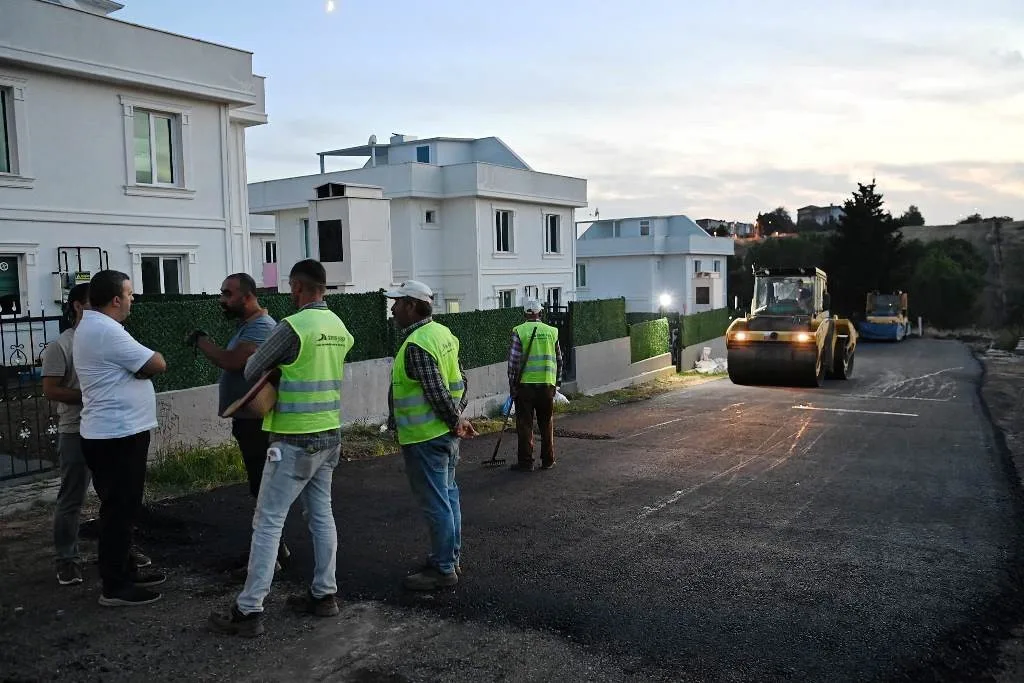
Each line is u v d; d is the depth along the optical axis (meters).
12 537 6.12
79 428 4.96
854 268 49.41
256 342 5.11
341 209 16.47
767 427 12.45
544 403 8.89
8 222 15.06
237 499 7.25
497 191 28.19
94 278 4.71
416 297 5.11
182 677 3.92
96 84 16.28
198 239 18.45
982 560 5.94
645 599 5.05
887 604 5.04
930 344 38.91
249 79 18.86
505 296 29.64
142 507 6.82
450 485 5.36
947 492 8.13
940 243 58.28
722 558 5.89
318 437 4.46
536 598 5.04
